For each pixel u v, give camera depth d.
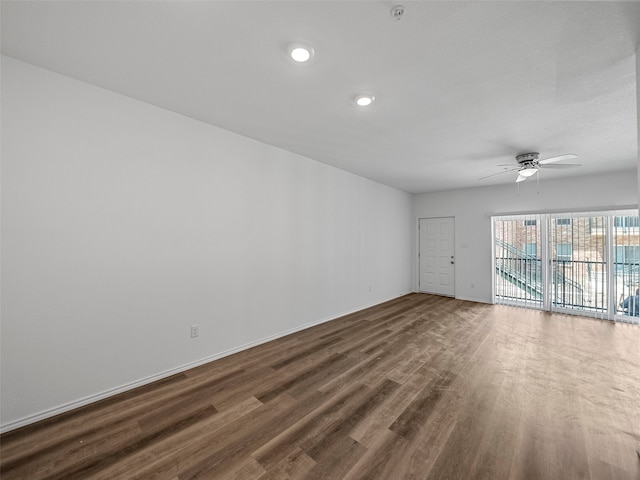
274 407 2.05
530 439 1.71
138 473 1.47
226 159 2.95
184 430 1.80
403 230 6.31
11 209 1.80
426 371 2.62
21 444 1.66
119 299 2.24
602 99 2.21
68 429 1.80
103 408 2.03
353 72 1.90
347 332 3.73
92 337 2.11
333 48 1.65
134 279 2.32
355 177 4.82
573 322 4.22
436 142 3.19
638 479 1.42
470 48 1.63
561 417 1.93
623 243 4.35
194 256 2.70
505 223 5.45
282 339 3.46
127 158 2.28
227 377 2.50
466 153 3.57
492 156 3.68
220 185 2.90
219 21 1.46
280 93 2.19
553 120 2.59
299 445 1.67
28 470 1.48
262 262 3.32
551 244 4.95
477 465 1.52
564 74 1.88
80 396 2.05
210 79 2.02
